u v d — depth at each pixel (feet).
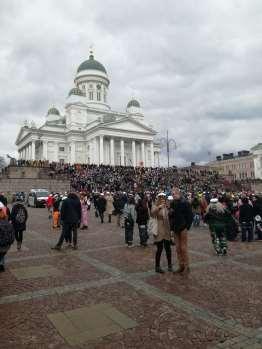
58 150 311.06
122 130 291.17
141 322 20.71
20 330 19.86
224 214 40.98
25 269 34.06
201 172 236.84
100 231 63.82
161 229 32.55
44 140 305.73
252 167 365.40
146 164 310.04
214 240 41.52
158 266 32.53
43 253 42.60
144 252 43.16
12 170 171.22
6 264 36.47
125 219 47.65
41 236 57.62
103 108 345.31
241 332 19.04
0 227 31.40
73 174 179.93
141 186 163.32
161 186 171.42
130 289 27.22
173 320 20.93
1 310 23.00
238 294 25.61
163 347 17.52
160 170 220.43
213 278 30.19
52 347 17.76
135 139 300.61
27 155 324.19
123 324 20.45
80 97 327.47
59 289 27.43
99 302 24.25
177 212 32.27
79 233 61.11
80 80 351.25
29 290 27.25
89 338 18.71
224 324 20.18
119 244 49.37
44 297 25.52
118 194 76.79
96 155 287.89
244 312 21.98
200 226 73.20
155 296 25.44
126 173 194.80
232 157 398.83
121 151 293.43
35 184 163.43
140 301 24.38
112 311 22.49
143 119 360.48
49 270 33.58
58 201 68.44
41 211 111.45
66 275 31.65
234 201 69.36
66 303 24.14
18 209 44.62
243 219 51.67
